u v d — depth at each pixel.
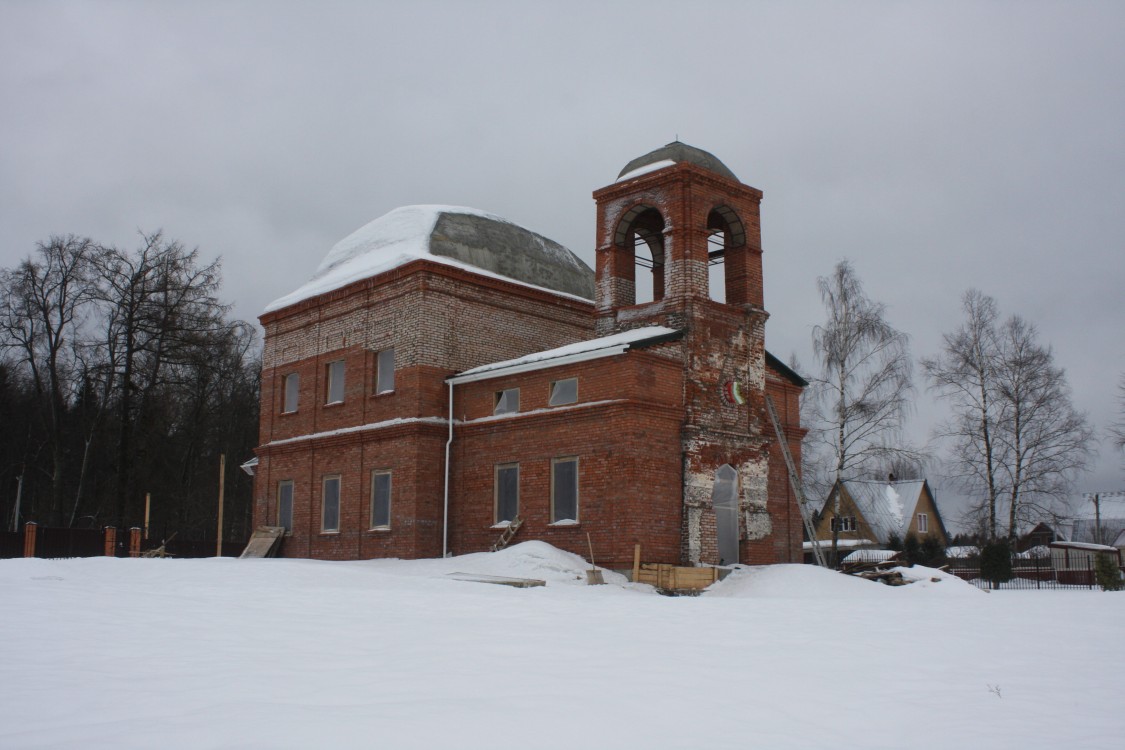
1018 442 44.59
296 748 5.59
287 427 34.56
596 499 24.94
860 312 40.09
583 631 11.78
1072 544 42.97
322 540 32.03
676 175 27.17
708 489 25.92
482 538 27.92
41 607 12.74
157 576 19.30
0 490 56.34
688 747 6.04
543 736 6.14
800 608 15.55
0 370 52.94
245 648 9.68
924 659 9.92
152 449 45.81
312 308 34.09
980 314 46.16
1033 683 8.65
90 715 6.42
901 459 39.28
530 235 35.03
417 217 33.16
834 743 6.31
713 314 27.17
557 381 26.78
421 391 29.17
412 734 6.02
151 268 43.84
